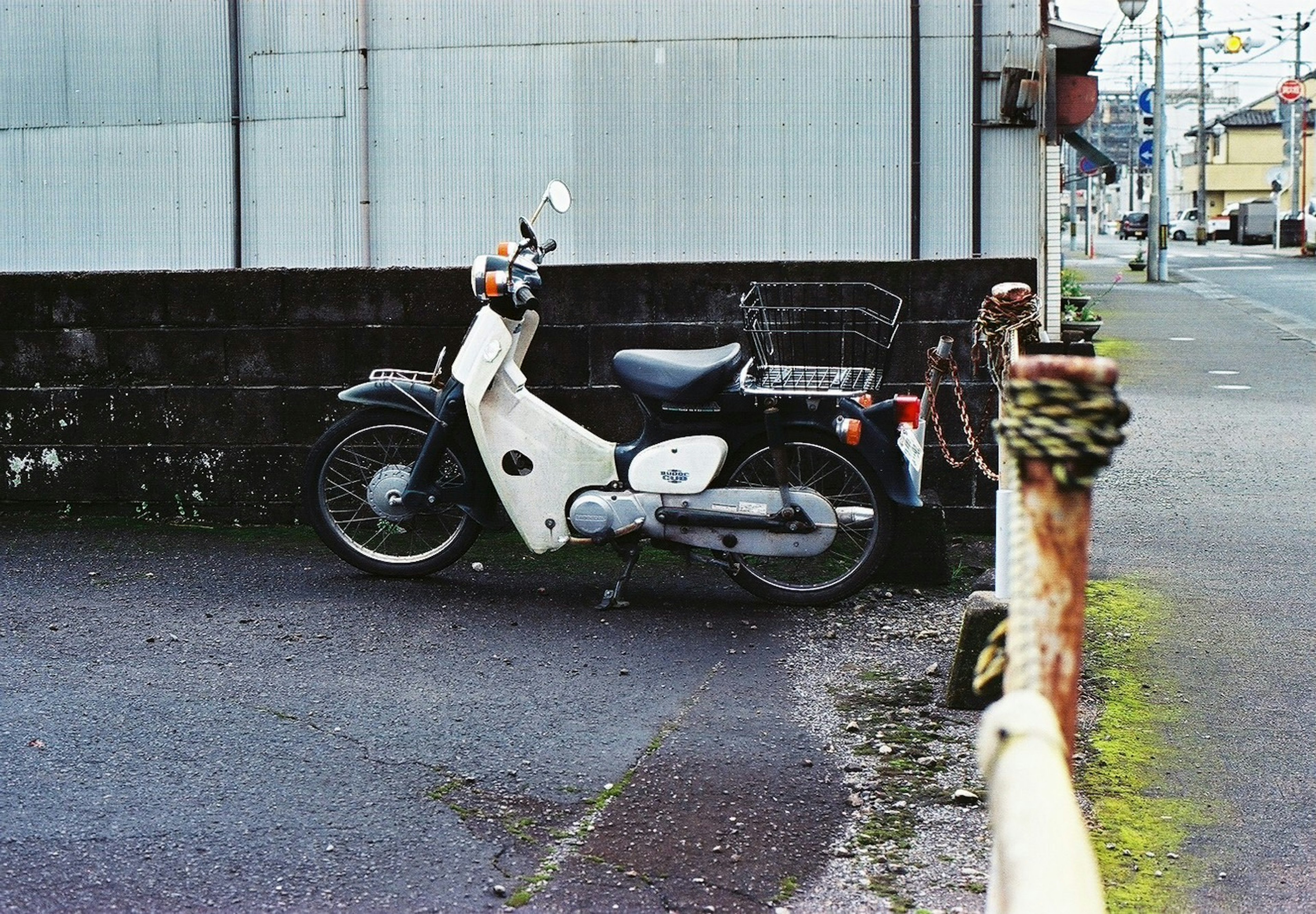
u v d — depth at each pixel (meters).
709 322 6.36
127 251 7.29
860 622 5.25
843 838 3.34
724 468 5.36
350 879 3.12
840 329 6.23
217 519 6.88
